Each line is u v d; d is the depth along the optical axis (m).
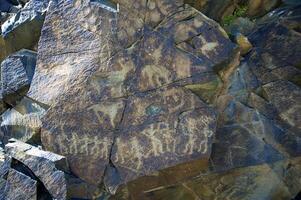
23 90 2.67
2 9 3.58
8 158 2.34
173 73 2.35
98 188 2.30
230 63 2.40
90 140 2.36
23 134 2.55
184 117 2.30
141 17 2.41
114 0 2.51
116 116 2.35
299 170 2.35
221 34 2.39
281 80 2.57
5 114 2.70
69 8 2.58
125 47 2.41
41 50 2.59
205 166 2.30
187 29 2.39
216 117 2.29
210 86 2.35
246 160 2.34
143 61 2.38
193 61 2.34
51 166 2.21
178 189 2.31
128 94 2.37
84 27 2.53
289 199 2.33
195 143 2.26
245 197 2.30
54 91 2.47
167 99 2.33
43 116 2.43
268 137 2.42
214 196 2.31
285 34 2.71
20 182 2.24
